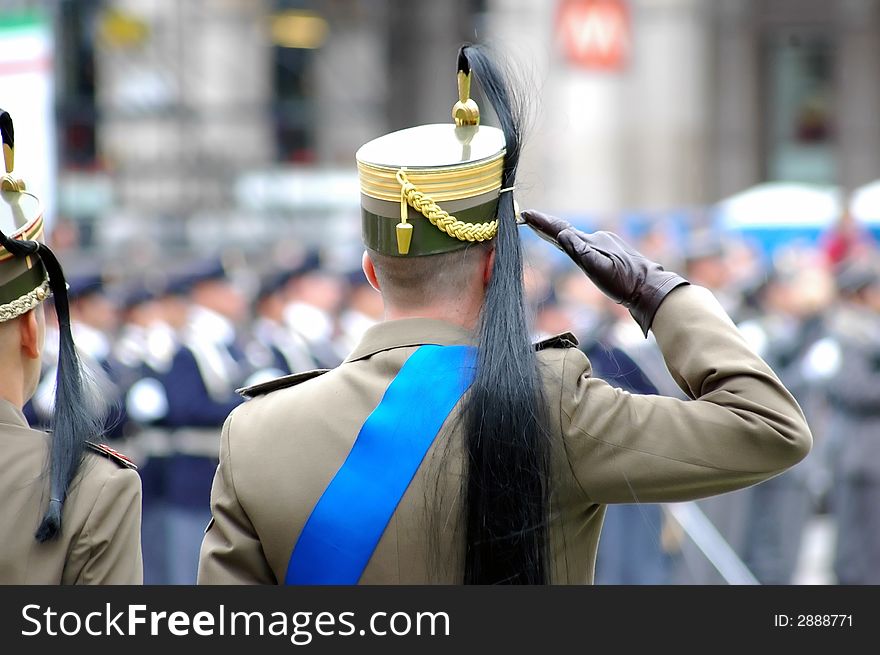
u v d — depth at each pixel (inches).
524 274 327.9
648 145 2556.6
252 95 3277.6
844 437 1129.4
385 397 318.0
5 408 331.6
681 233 2086.6
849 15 3486.7
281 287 1266.0
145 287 1177.4
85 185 2881.4
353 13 3432.6
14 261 327.0
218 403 967.6
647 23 2566.4
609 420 310.8
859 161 3543.3
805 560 1169.4
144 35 3073.3
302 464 316.8
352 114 3403.1
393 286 329.7
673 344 322.0
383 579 310.3
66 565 321.4
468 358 318.3
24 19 1013.8
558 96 2422.5
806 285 1171.9
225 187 3006.9
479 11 3430.1
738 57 3383.4
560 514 314.3
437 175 319.9
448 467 309.3
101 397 359.6
